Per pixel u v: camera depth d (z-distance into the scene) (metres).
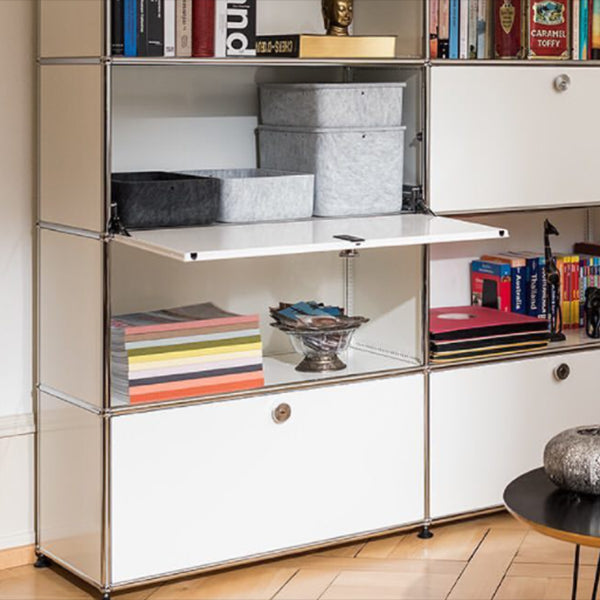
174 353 2.87
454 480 3.31
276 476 3.02
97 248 2.78
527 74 3.31
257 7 3.29
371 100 3.18
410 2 3.20
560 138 3.39
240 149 3.33
